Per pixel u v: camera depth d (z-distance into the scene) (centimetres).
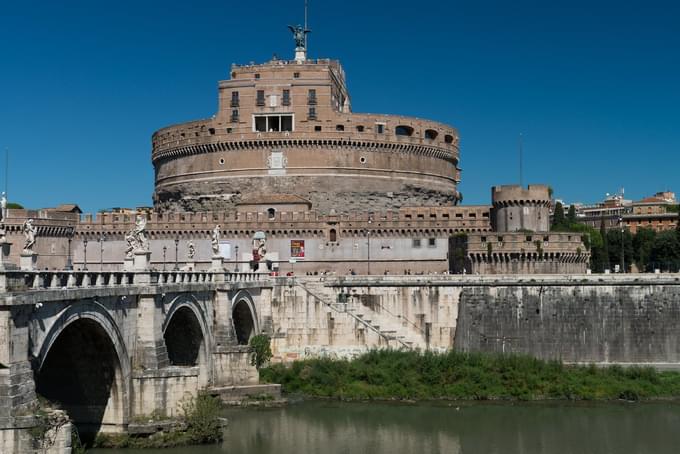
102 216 12550
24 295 3594
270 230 12125
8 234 11981
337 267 12025
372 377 7831
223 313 7081
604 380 7862
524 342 9019
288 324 8600
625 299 8931
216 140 13800
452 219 11994
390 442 6069
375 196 13725
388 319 9238
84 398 5006
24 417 3538
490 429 6512
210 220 12219
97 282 4616
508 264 10238
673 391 7694
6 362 3512
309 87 13712
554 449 5931
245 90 13812
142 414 5134
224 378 7194
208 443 5475
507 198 11469
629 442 6131
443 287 9225
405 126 14200
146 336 5172
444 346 9175
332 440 6084
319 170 13525
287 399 7406
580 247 10325
